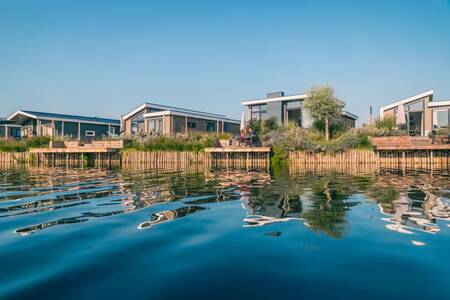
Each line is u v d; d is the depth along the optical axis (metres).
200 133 24.55
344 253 2.68
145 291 2.03
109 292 2.02
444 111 25.48
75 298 1.94
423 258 2.54
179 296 1.96
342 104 21.92
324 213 4.25
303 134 19.61
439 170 12.87
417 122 27.28
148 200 5.43
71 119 33.19
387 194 5.97
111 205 4.97
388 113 26.55
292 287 2.06
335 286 2.07
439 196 5.68
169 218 4.04
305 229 3.45
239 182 8.35
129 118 33.88
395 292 1.98
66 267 2.44
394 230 3.37
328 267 2.39
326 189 6.78
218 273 2.30
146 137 22.02
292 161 18.53
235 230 3.44
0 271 2.37
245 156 18.88
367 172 11.85
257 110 31.19
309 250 2.77
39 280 2.20
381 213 4.23
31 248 2.89
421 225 3.58
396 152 17.20
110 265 2.47
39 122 31.59
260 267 2.40
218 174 11.20
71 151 20.41
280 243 2.96
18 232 3.42
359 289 2.03
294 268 2.37
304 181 8.55
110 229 3.53
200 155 19.98
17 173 12.30
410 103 27.08
